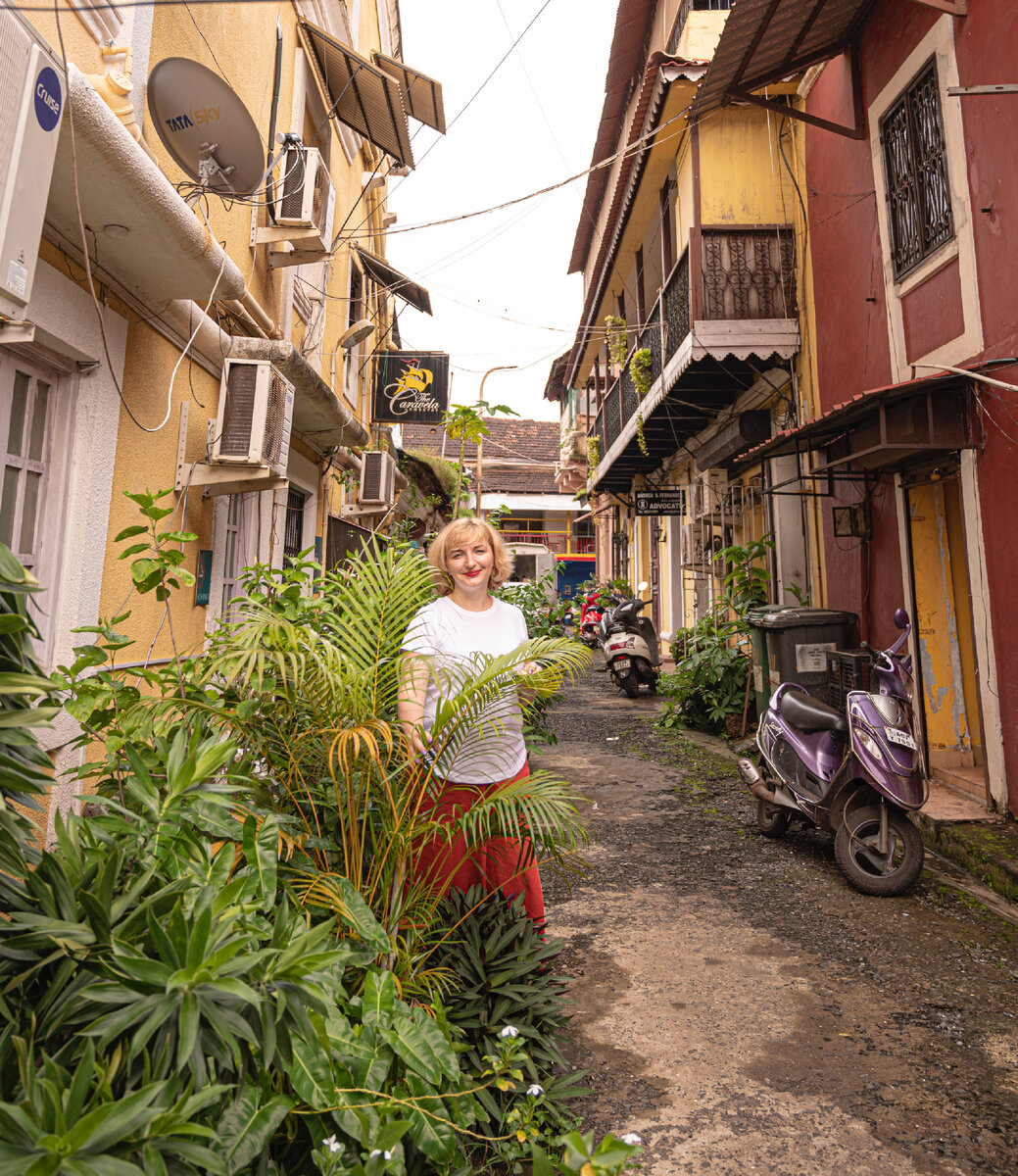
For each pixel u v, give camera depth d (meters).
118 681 2.48
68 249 3.39
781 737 4.87
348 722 2.11
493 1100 2.14
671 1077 2.50
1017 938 3.53
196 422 4.87
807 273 7.99
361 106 7.99
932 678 5.86
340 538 10.00
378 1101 1.53
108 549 3.88
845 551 7.12
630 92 12.09
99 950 1.34
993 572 4.85
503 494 33.50
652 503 12.90
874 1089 2.43
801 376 8.14
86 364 3.66
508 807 2.11
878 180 6.33
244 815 1.91
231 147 4.09
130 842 1.64
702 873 4.45
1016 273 4.62
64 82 2.40
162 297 4.07
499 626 2.65
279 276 6.61
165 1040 1.25
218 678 2.37
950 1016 2.86
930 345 5.66
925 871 4.39
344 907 1.85
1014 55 4.60
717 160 8.40
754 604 8.62
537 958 2.42
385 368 11.59
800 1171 2.06
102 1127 1.01
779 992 3.06
